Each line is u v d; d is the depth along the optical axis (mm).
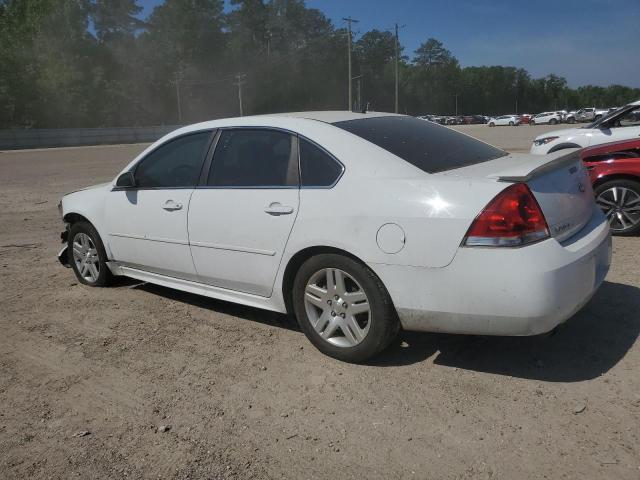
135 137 67188
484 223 3156
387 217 3422
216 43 96250
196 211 4426
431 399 3330
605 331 4082
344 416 3203
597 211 4031
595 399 3236
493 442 2896
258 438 3035
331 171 3766
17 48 67562
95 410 3383
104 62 81000
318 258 3754
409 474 2697
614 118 10383
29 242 8109
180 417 3270
